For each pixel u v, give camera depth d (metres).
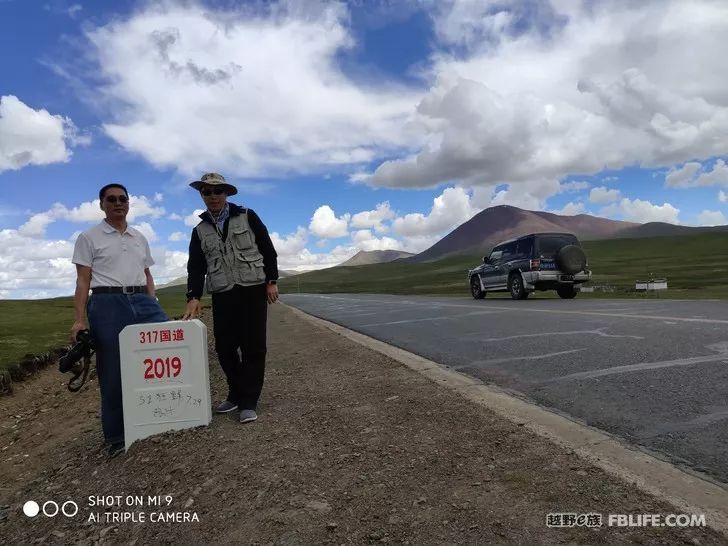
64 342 13.23
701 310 11.44
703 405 4.34
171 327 4.61
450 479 3.17
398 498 3.01
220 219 4.83
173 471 3.87
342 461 3.61
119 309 4.73
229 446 4.13
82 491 4.07
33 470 5.21
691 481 2.95
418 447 3.74
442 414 4.48
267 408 5.21
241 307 4.83
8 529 3.78
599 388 5.09
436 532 2.62
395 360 7.37
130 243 4.87
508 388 5.42
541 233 19.33
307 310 23.98
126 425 4.62
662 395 4.70
